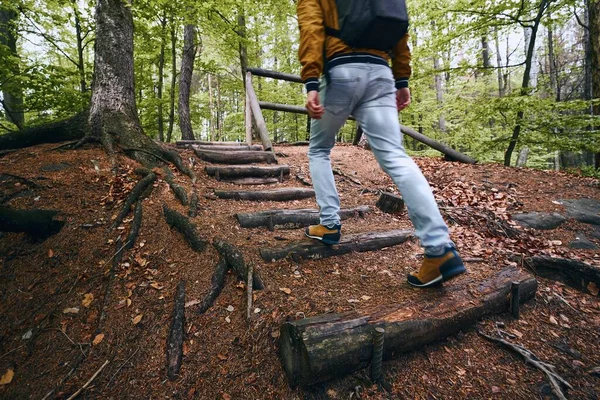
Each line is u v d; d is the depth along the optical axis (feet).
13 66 20.10
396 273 6.76
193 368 4.83
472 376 4.87
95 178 10.02
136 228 7.82
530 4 17.79
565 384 4.74
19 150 11.96
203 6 24.25
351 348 4.48
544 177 14.19
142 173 10.50
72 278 6.65
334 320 4.75
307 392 4.43
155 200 9.18
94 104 13.34
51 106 21.81
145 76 34.30
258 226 8.45
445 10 19.34
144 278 6.52
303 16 5.45
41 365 5.09
